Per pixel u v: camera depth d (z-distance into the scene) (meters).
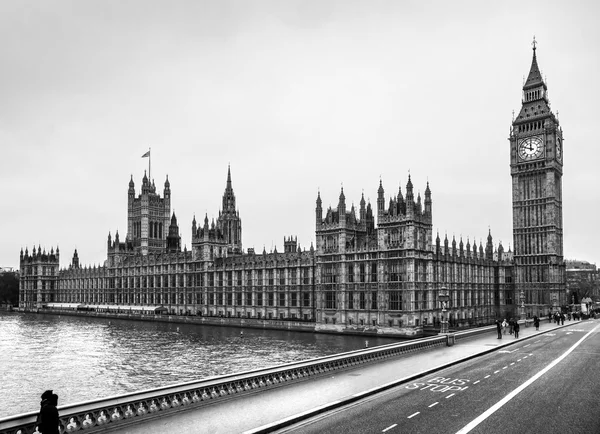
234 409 38.78
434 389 46.19
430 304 146.25
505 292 183.25
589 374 51.94
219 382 41.75
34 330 188.88
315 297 171.12
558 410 38.16
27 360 117.19
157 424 34.94
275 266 184.75
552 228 171.50
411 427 34.44
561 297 174.00
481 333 94.38
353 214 161.38
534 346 76.69
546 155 173.88
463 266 168.00
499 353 69.81
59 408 32.47
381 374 52.47
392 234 145.38
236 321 182.12
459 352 69.00
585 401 40.81
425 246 146.62
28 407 76.06
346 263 155.50
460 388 46.41
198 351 126.06
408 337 137.75
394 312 142.75
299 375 49.59
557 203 177.12
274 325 170.00
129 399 35.78
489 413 37.56
